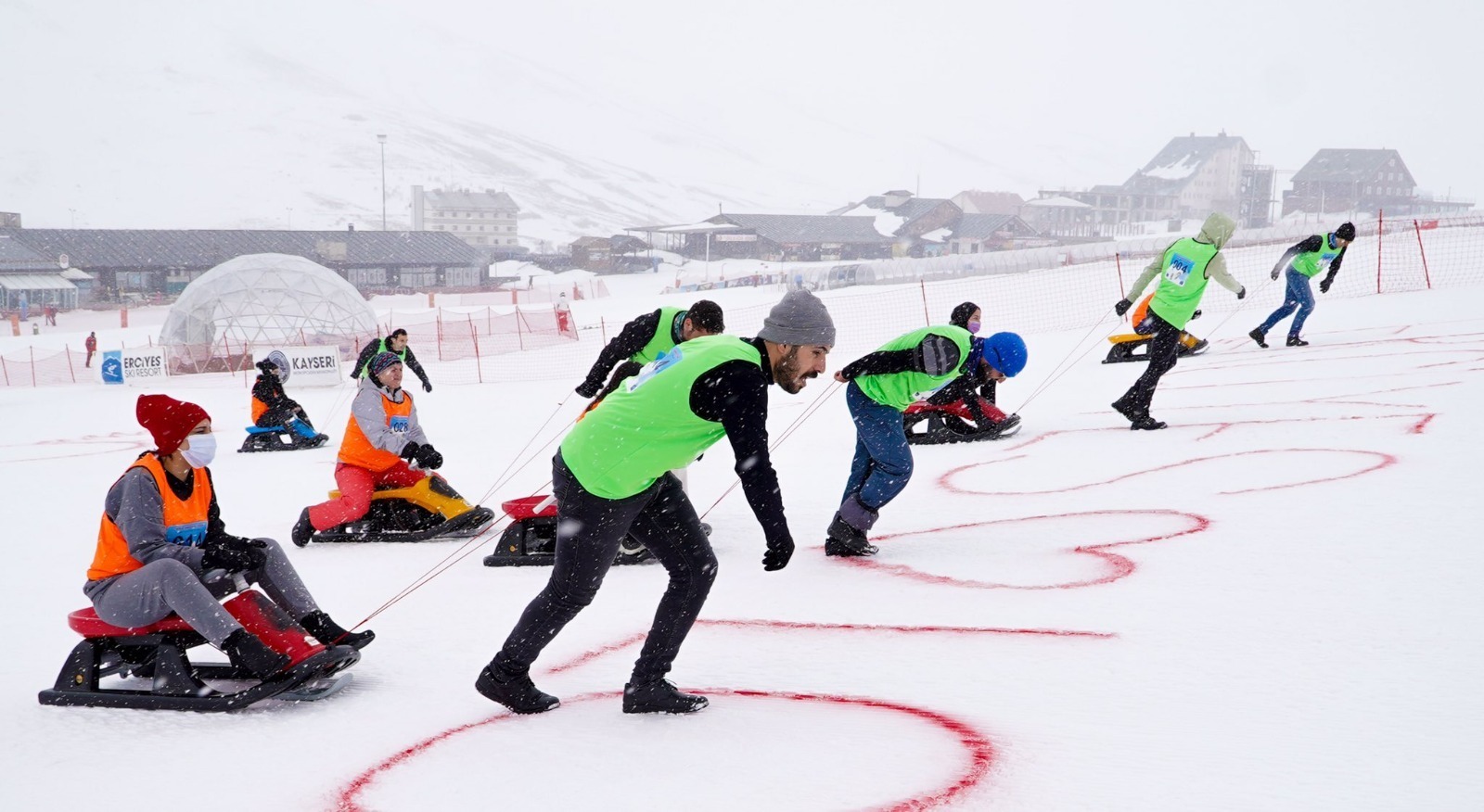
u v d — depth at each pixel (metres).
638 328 5.96
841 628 4.53
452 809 3.07
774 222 106.81
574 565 3.63
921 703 3.65
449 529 7.05
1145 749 3.15
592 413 3.61
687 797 3.04
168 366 30.16
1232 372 12.36
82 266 75.94
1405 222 47.75
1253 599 4.45
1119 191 146.50
